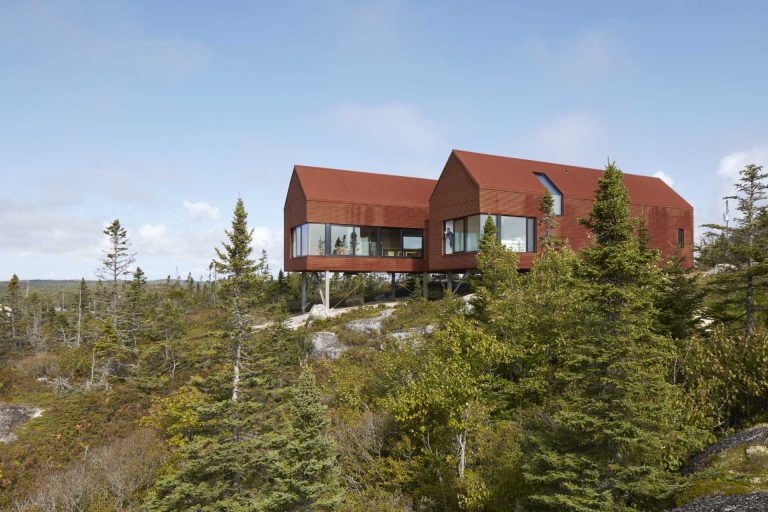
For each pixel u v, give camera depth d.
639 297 11.73
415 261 40.56
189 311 59.22
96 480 21.05
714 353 14.74
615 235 11.89
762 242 21.06
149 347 39.06
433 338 18.72
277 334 28.02
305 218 37.03
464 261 32.28
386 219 39.31
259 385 18.12
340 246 37.88
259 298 19.23
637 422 11.15
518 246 32.03
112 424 30.17
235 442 16.22
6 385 39.44
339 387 21.19
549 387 16.47
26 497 22.95
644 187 39.41
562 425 11.96
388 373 18.92
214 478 16.05
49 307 63.12
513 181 32.47
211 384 18.02
